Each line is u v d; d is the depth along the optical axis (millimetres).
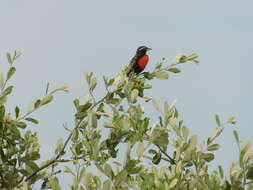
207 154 10055
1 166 12102
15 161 12156
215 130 10211
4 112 11812
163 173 9805
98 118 12508
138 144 9719
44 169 12281
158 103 10422
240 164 9547
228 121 10203
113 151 11891
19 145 12531
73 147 11828
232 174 9578
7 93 11922
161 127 10195
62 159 12102
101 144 11859
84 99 12594
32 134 12781
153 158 10766
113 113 11469
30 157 12156
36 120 12078
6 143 12484
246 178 9531
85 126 12367
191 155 10039
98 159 10352
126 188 9734
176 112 10539
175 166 9836
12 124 11969
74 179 9469
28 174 12195
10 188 11797
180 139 10289
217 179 9688
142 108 11344
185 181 9930
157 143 10117
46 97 12047
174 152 10641
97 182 9461
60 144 12234
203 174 9938
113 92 12641
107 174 9461
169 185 9492
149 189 9562
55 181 9852
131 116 10805
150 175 9625
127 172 9570
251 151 9547
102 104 12539
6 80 11922
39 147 12641
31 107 12039
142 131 10523
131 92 11469
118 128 10836
